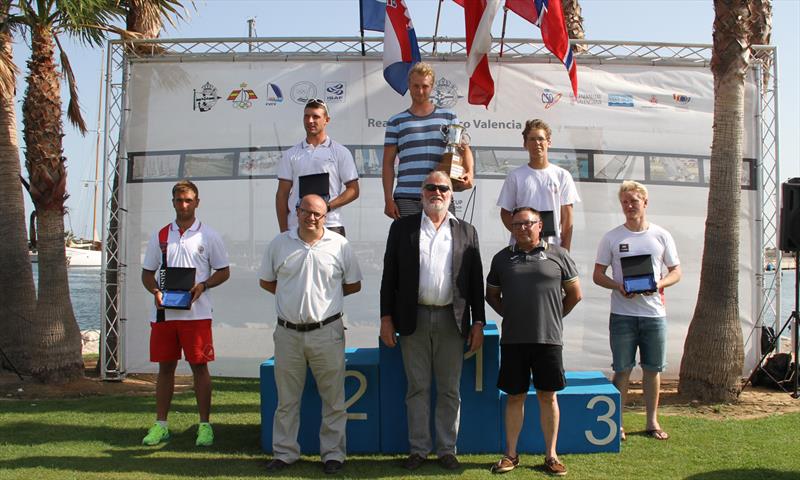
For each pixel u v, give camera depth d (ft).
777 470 14.64
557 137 24.91
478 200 24.67
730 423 18.60
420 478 14.29
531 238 14.85
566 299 15.21
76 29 25.45
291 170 16.92
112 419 19.38
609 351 24.81
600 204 24.93
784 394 22.12
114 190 25.53
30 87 24.09
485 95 22.38
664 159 25.14
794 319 21.80
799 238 21.02
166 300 16.34
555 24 21.79
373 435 16.24
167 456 15.88
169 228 17.17
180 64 25.11
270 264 15.39
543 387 14.47
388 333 15.01
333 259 15.06
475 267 15.05
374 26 23.57
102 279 24.93
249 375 24.82
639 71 25.22
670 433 17.57
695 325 21.58
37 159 24.11
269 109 24.95
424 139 16.53
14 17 25.36
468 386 16.15
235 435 17.74
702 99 25.31
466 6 21.80
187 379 25.29
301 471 14.82
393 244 15.12
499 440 16.15
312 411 16.20
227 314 24.91
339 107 24.84
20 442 16.97
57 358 24.27
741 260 24.93
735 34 21.25
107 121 24.75
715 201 21.38
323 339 14.83
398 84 22.72
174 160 25.04
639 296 16.97
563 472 14.47
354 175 17.11
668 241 17.22
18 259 24.89
